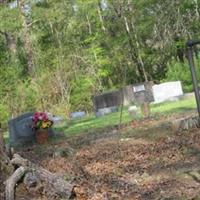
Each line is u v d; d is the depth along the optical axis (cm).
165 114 1714
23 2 3581
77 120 2305
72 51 3766
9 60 3500
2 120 2923
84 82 3488
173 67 3034
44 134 1547
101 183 819
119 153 1091
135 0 3709
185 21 3506
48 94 3262
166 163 946
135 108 1894
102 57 3788
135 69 3800
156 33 3569
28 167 760
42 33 3734
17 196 722
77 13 3909
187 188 752
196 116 1332
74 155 1138
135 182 823
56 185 734
